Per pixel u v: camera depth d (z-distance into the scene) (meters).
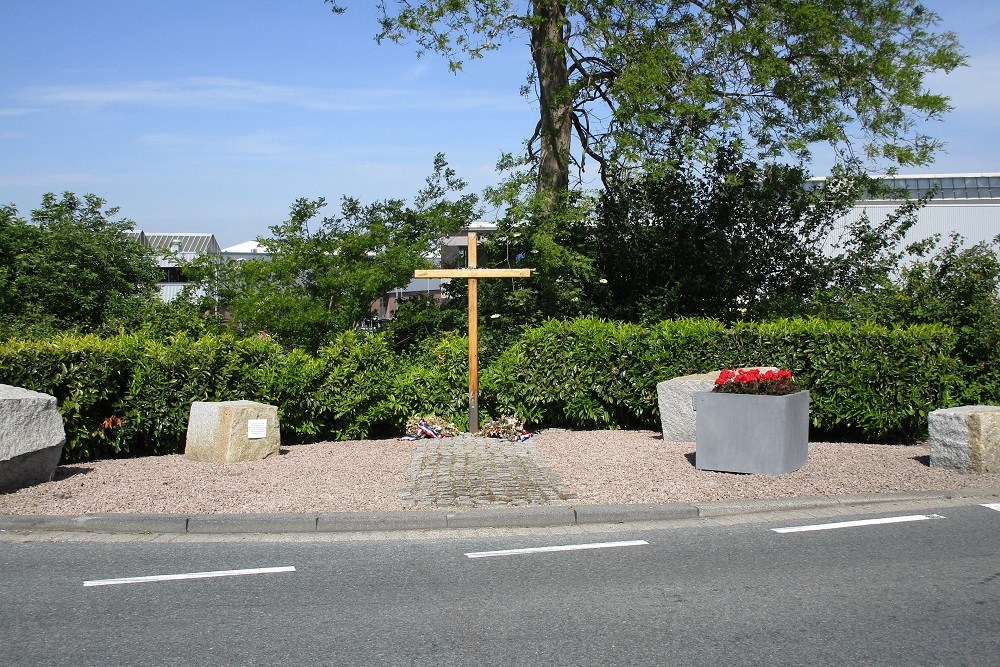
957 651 4.67
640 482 8.72
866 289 16.80
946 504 8.10
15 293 22.33
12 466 8.47
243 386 11.51
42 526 7.41
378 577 6.04
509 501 7.96
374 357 12.28
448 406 12.45
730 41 16.30
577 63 17.75
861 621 5.11
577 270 16.73
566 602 5.49
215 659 4.60
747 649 4.71
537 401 12.37
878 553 6.52
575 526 7.50
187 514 7.55
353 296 17.28
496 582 5.91
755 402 9.11
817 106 16.62
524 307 17.34
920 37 16.70
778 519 7.63
